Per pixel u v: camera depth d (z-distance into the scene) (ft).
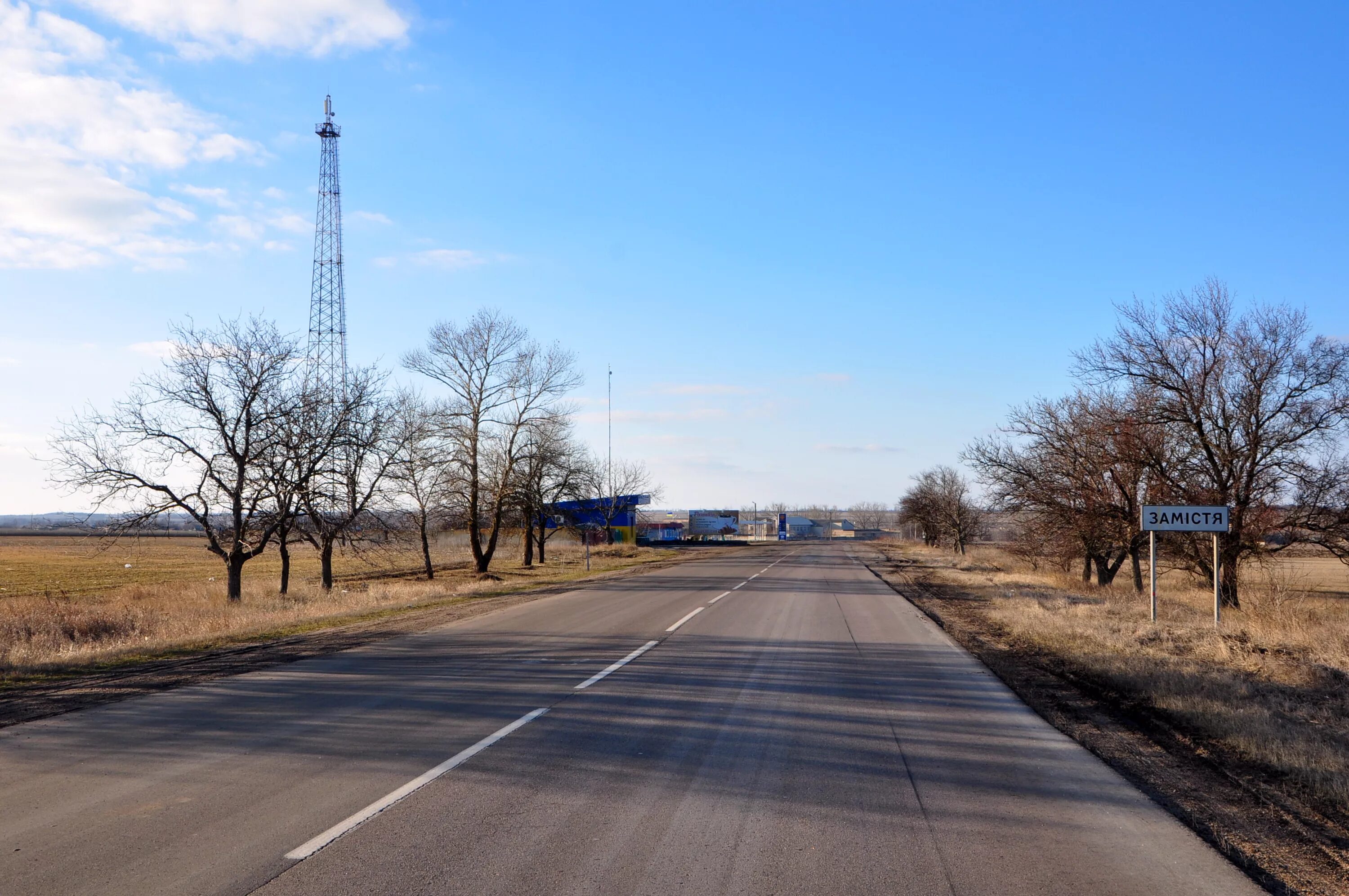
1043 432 96.89
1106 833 17.71
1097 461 89.40
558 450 167.63
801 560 180.04
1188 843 17.22
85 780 20.83
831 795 19.89
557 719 27.43
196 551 252.62
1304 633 46.93
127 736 25.39
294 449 89.20
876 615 64.18
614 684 34.04
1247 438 77.10
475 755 22.98
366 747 23.93
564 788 20.16
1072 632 51.01
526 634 51.52
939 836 17.34
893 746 24.62
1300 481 75.20
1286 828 18.38
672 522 393.50
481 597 86.53
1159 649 44.62
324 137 162.61
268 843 16.58
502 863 15.57
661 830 17.37
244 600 91.50
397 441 107.96
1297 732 26.09
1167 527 54.29
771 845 16.63
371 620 62.18
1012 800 19.83
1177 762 23.61
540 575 136.67
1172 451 83.97
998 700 31.89
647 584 101.96
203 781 20.67
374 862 15.57
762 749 23.93
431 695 31.65
